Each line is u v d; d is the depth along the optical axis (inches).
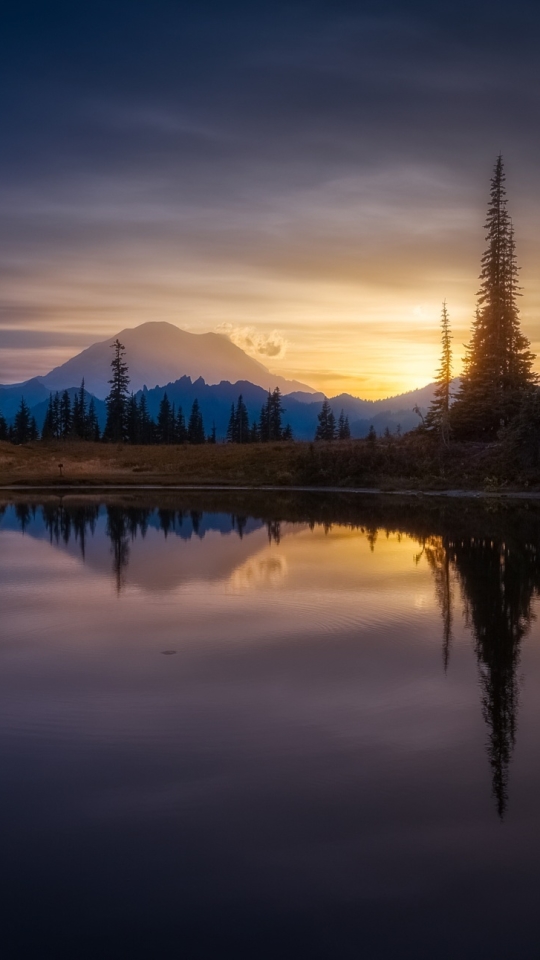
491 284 2659.9
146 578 816.3
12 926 262.7
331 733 408.5
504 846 307.6
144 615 653.3
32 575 831.1
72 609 674.8
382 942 255.6
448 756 383.6
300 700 453.4
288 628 613.0
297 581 802.2
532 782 357.7
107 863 296.2
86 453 3275.1
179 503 1777.8
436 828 319.3
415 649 558.3
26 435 5167.3
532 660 533.0
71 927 262.2
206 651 549.0
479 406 2493.8
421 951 251.8
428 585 786.2
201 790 347.9
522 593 748.6
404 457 2413.9
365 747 392.5
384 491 2167.8
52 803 337.1
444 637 589.0
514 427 2239.2
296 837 312.3
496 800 341.1
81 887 282.5
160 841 310.0
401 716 432.5
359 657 536.4
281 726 416.8
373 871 291.6
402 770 368.5
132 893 279.4
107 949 252.4
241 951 251.4
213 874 289.4
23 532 1208.2
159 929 261.3
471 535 1195.9
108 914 269.0
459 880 287.0
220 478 2576.3
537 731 414.0
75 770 366.0
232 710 438.0
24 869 292.8
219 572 853.2
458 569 880.9
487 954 250.5
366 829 318.3
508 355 2625.5
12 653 544.4
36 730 410.3
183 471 2738.7
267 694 463.2
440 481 2194.9
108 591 749.3
